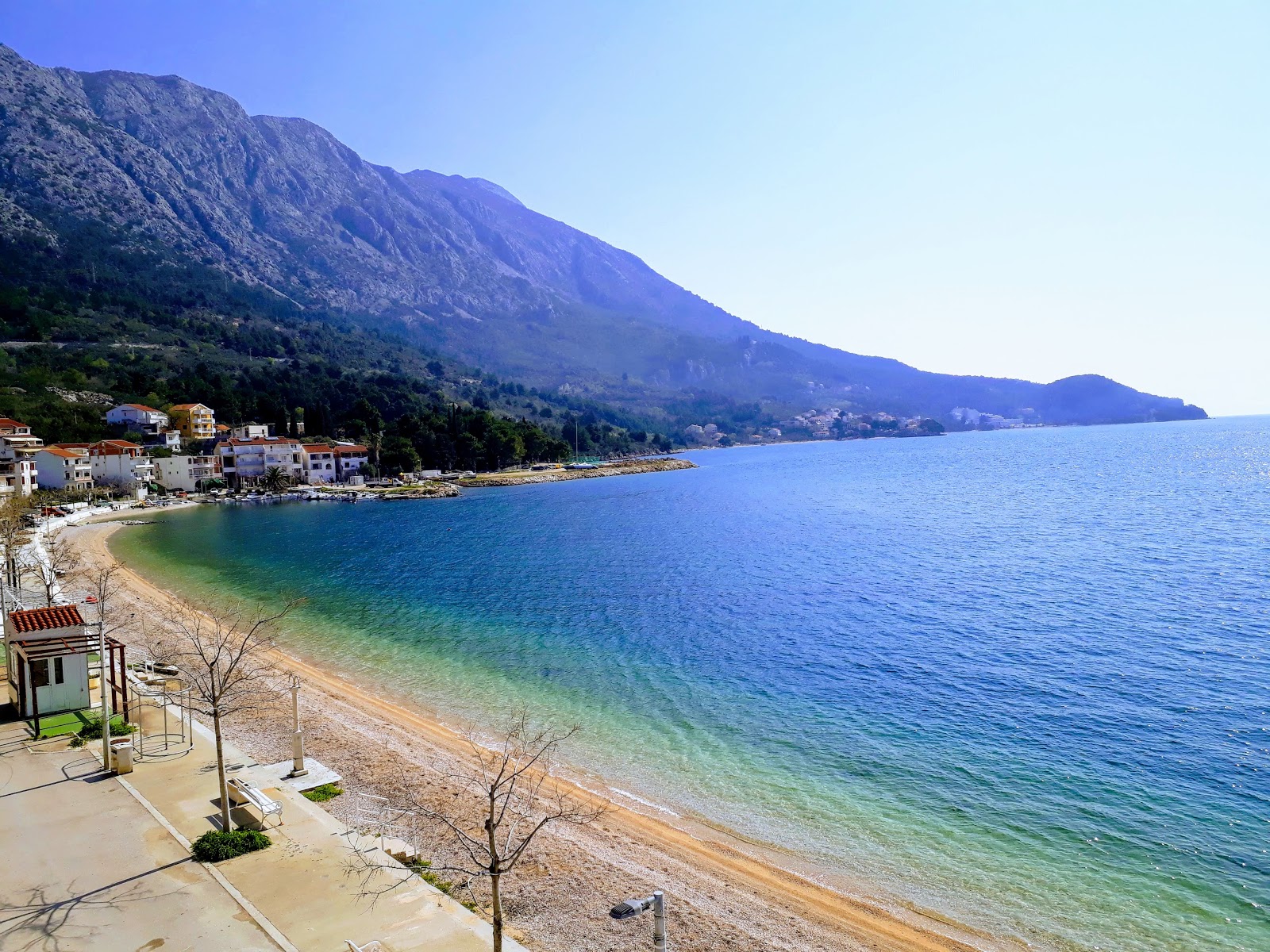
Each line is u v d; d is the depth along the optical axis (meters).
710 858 23.92
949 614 54.19
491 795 16.48
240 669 41.19
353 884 19.77
